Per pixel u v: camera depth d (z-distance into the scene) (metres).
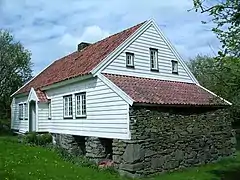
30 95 26.27
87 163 16.36
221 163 18.48
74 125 20.41
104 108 17.25
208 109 19.19
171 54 22.05
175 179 14.30
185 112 17.61
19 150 18.55
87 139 18.56
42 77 28.94
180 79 22.34
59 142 22.17
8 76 42.12
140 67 19.98
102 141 17.73
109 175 14.51
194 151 17.70
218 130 19.56
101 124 17.45
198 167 17.34
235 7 9.88
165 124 16.28
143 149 15.06
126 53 19.42
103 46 21.94
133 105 14.98
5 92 42.16
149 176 14.98
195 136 17.91
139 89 17.02
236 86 10.73
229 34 10.17
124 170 15.07
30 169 13.78
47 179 12.42
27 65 44.34
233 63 10.12
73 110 20.67
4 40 42.16
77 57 25.20
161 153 15.82
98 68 18.09
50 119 24.20
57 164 15.38
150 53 20.72
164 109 16.38
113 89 16.52
